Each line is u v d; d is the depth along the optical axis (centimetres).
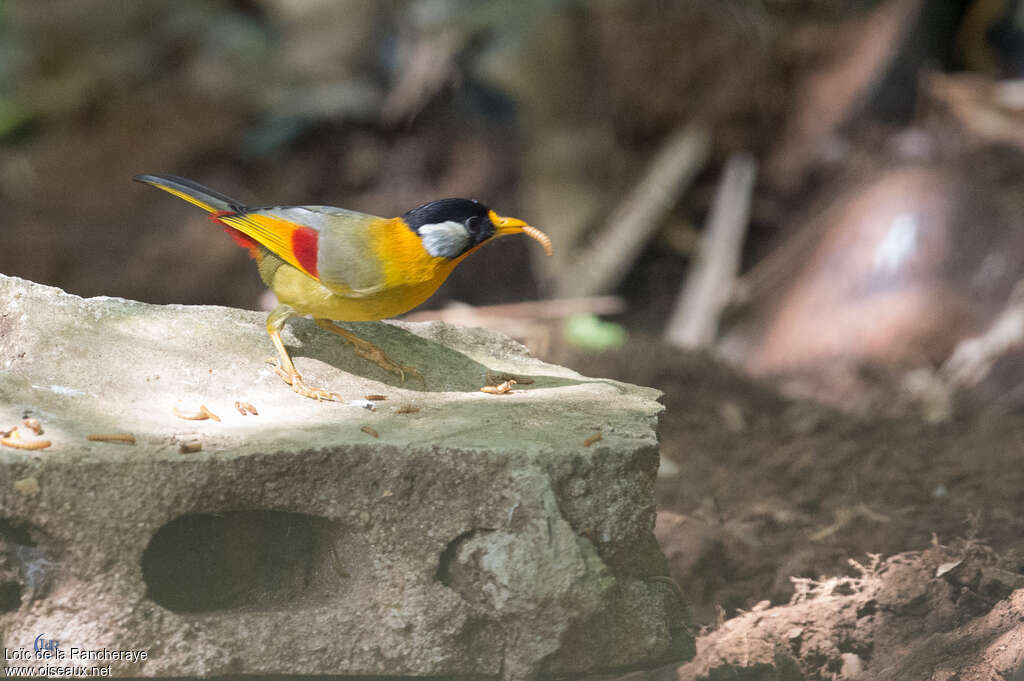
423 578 642
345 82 2245
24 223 2206
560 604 636
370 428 660
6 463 579
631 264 1892
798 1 1930
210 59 2405
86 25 2489
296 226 730
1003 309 1478
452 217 725
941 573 798
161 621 614
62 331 730
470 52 2111
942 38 1842
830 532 957
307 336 803
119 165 2331
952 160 1691
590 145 1933
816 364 1548
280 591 679
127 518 599
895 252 1594
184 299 2020
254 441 632
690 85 1916
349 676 649
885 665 741
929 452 1131
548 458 643
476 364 825
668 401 1311
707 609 873
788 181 1861
